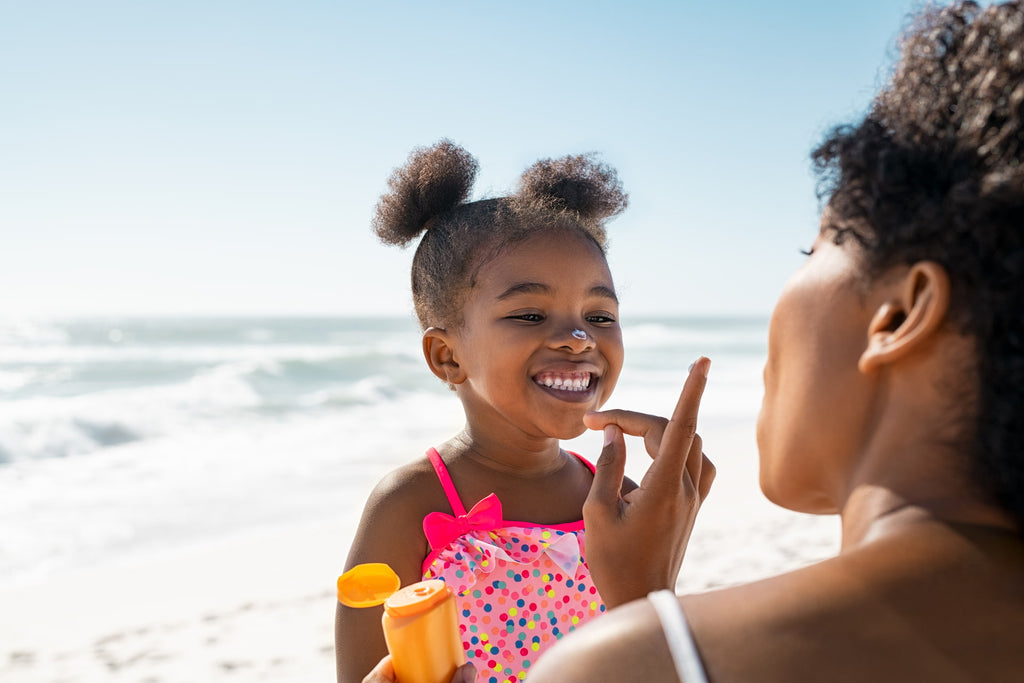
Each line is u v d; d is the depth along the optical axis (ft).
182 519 26.17
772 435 3.22
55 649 16.48
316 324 227.81
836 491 3.02
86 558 22.54
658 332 188.55
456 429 44.04
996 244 2.49
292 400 55.21
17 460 36.45
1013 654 2.31
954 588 2.43
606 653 2.59
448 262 7.27
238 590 19.75
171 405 50.44
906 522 2.60
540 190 7.88
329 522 25.68
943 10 3.03
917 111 2.84
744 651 2.45
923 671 2.32
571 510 7.18
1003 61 2.69
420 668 4.14
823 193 3.18
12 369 82.28
